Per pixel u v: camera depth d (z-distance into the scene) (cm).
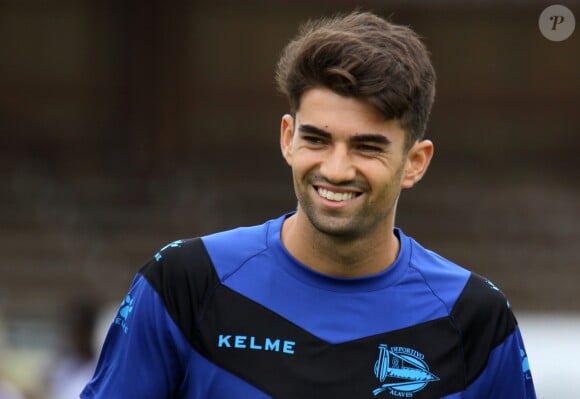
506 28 6488
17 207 6162
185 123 6419
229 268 982
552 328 5475
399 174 938
